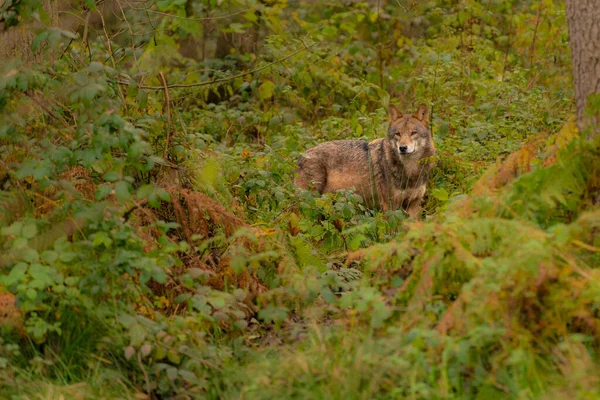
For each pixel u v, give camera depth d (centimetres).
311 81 1964
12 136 966
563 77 2014
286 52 1991
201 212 1106
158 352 843
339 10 2398
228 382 846
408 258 890
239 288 1062
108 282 887
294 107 2136
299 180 1755
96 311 882
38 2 1011
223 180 1303
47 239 935
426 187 1723
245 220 1260
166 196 909
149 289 948
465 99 2009
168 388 848
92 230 940
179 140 1226
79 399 810
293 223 1238
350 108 2095
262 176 1332
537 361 748
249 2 1495
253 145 1789
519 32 2212
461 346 734
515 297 767
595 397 639
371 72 2217
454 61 2061
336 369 773
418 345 766
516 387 710
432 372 742
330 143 1784
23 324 873
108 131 913
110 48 1305
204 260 1083
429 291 812
